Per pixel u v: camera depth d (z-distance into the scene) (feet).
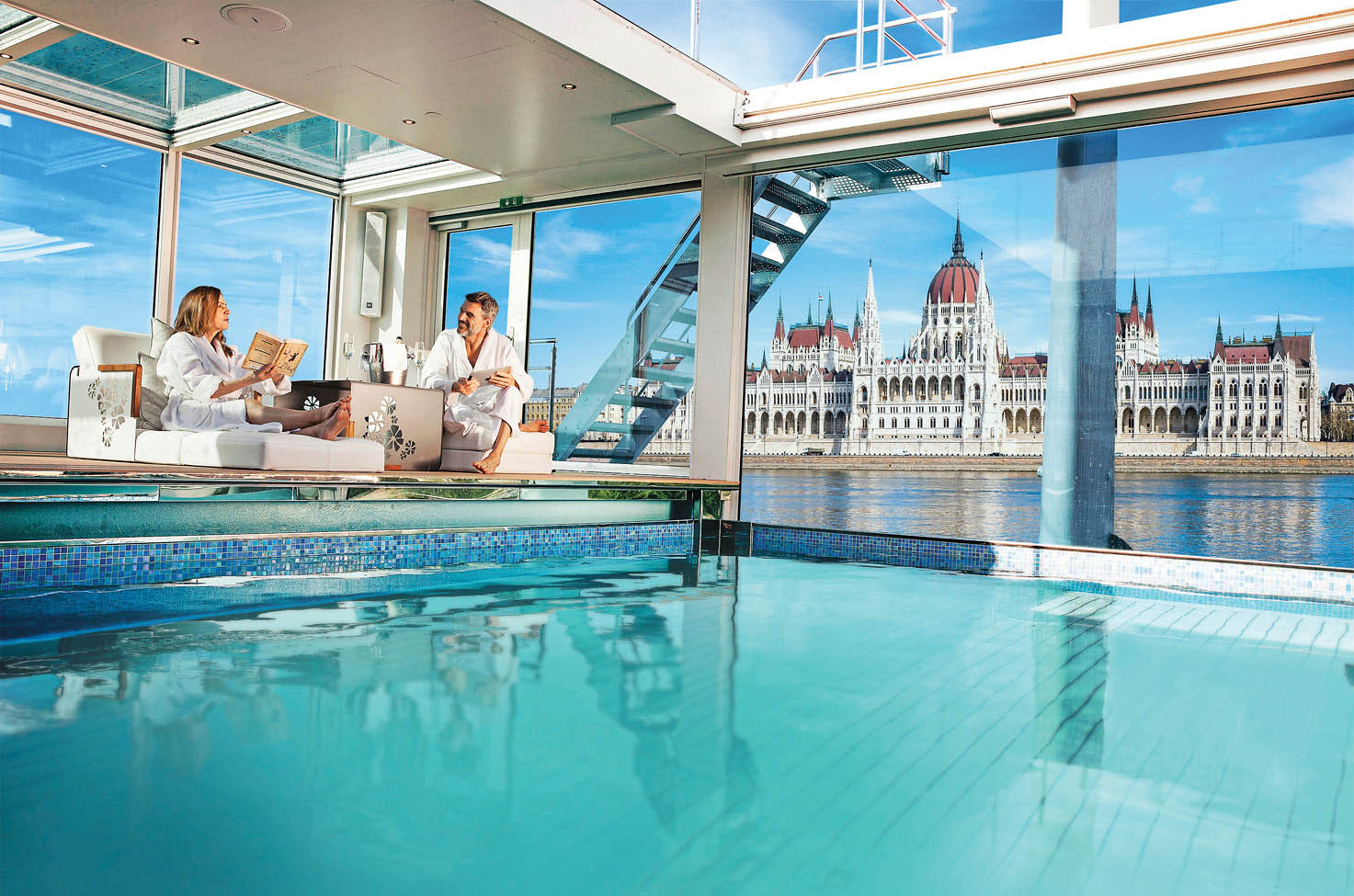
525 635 11.91
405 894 5.01
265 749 7.18
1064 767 7.50
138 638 10.79
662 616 13.75
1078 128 19.85
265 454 15.72
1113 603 16.47
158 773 6.60
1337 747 8.22
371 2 16.35
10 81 21.81
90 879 5.02
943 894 5.23
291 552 15.78
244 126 23.59
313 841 5.62
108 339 19.38
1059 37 19.10
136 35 17.84
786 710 8.92
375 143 27.17
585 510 20.97
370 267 30.63
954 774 7.26
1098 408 20.33
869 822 6.23
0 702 8.11
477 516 18.69
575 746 7.57
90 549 13.41
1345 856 5.90
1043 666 11.17
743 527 25.13
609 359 28.19
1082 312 20.44
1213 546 19.11
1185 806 6.72
